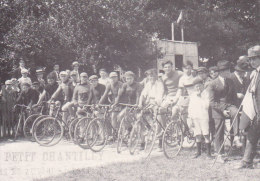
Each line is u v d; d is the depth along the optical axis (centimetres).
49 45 1734
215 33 2966
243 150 802
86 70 1761
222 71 775
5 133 1137
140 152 870
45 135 1013
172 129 822
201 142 834
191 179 595
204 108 768
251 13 3209
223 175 618
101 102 982
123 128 897
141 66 1852
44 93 1153
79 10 1631
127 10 1700
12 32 1744
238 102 803
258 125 663
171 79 905
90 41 1688
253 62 686
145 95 929
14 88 1299
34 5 1839
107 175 629
